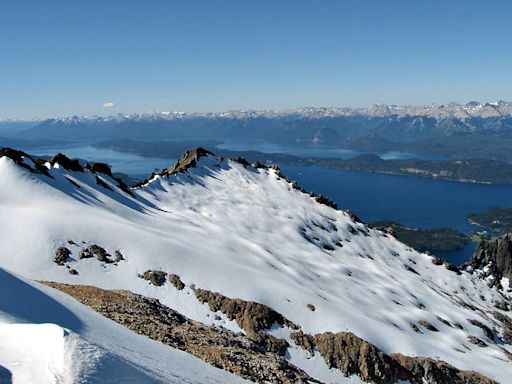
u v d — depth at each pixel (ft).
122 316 137.59
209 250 281.54
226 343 155.33
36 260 205.05
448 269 591.37
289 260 353.92
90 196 313.94
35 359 64.28
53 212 244.01
